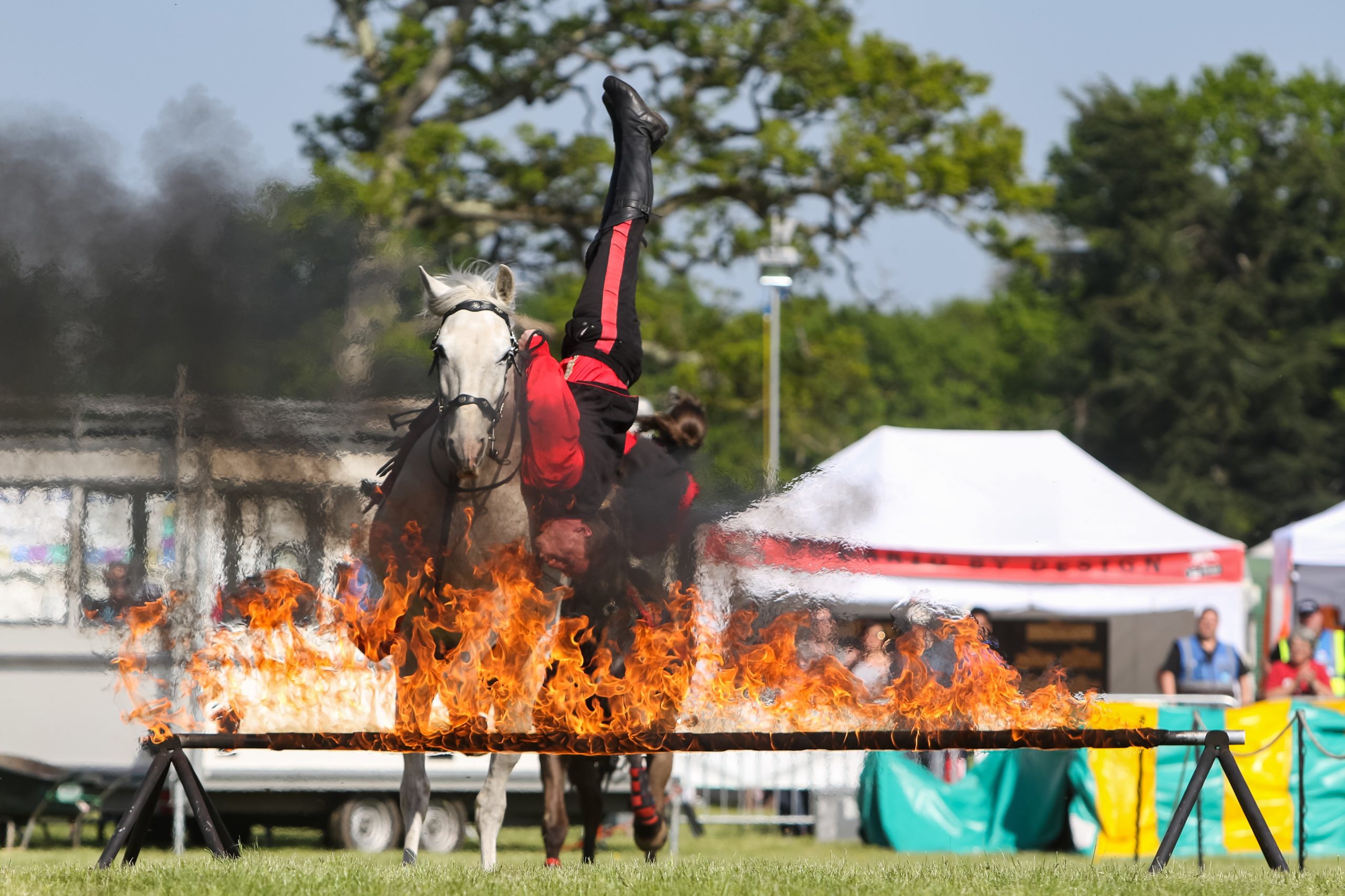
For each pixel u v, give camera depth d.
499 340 15.04
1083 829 26.66
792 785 30.80
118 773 26.75
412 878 14.17
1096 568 37.06
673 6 68.81
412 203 62.69
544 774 20.23
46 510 25.67
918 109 68.94
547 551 15.50
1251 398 121.38
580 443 15.80
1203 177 134.50
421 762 15.59
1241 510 117.31
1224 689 32.72
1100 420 123.88
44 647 26.30
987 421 157.38
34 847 27.28
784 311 74.69
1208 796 26.81
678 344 73.56
